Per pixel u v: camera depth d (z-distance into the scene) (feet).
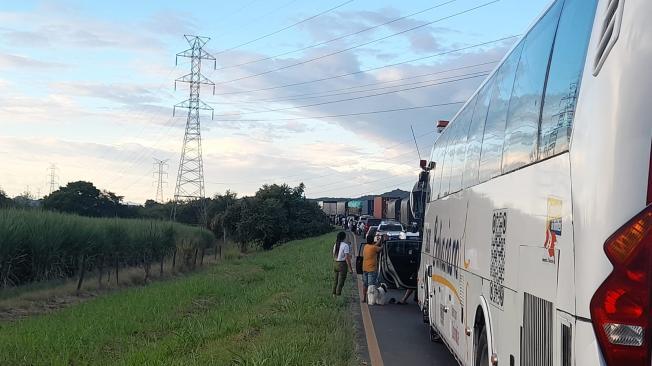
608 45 10.78
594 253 10.43
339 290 53.72
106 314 41.55
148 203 250.16
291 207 193.06
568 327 11.45
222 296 54.49
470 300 22.38
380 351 33.50
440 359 31.81
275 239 165.78
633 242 10.02
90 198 180.24
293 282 62.54
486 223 19.95
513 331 16.01
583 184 11.00
